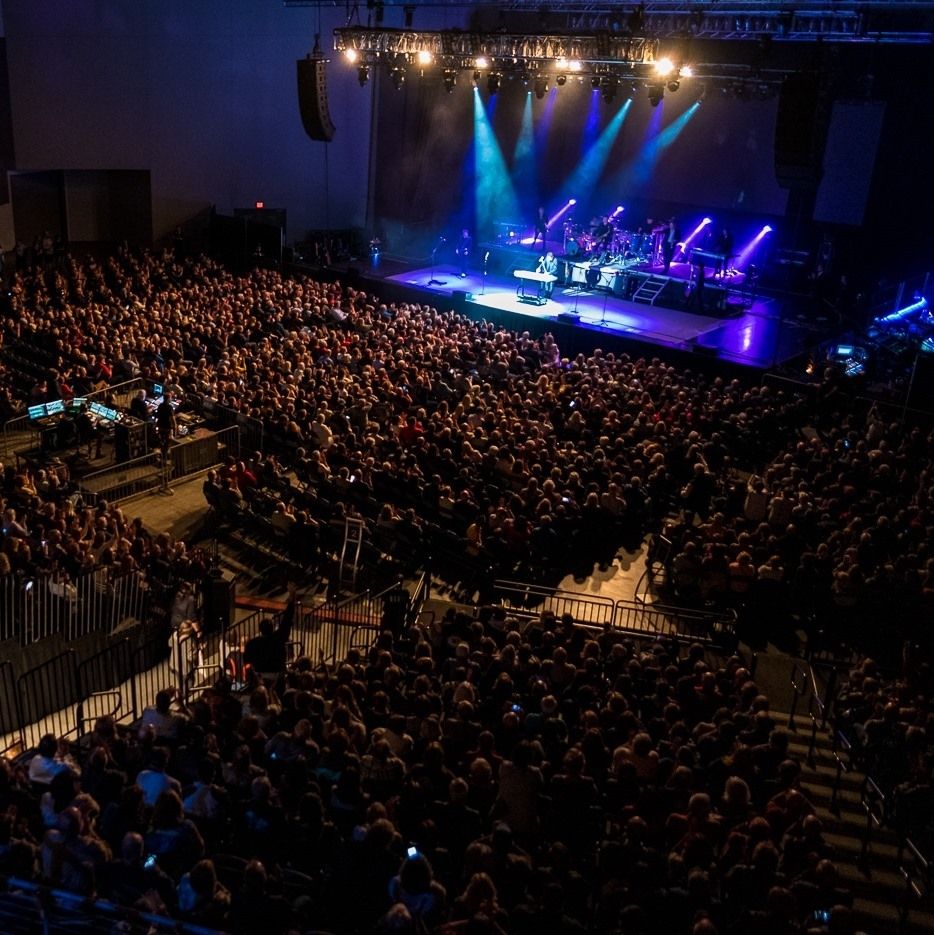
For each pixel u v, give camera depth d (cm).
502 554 1706
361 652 1537
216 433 2186
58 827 772
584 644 1330
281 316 2969
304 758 948
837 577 1593
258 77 4012
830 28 2338
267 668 1370
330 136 2603
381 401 2325
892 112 3164
